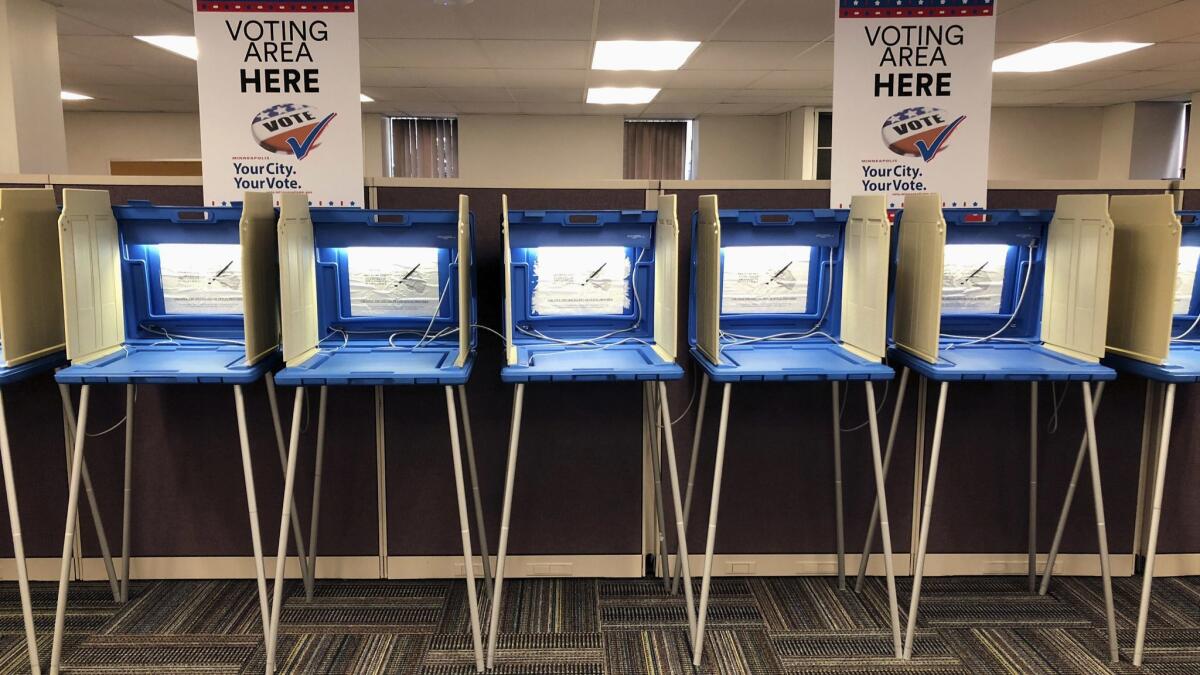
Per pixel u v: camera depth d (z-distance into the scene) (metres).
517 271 2.15
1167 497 2.43
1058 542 2.35
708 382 2.33
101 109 8.35
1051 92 7.27
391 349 2.08
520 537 2.40
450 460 2.36
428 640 2.10
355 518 2.37
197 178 2.25
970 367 1.89
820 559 2.45
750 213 2.06
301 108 2.21
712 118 8.87
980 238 2.13
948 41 2.26
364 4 4.07
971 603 2.31
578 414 2.35
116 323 2.04
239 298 2.12
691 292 2.22
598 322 2.18
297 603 2.28
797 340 2.18
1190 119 7.34
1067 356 2.02
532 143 8.73
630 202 2.29
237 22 2.19
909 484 2.41
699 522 2.42
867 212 1.96
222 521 2.37
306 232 1.97
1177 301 2.21
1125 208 2.03
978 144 2.28
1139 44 5.11
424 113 8.60
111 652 2.03
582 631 2.15
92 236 1.91
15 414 2.29
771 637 2.13
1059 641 2.11
